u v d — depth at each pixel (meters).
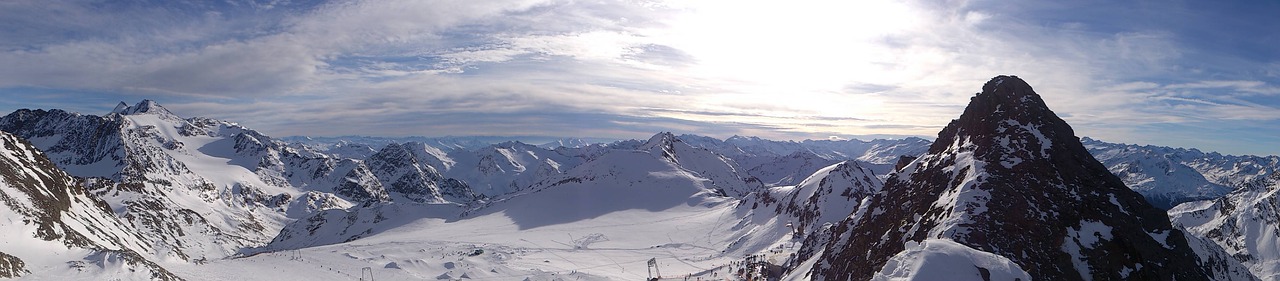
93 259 89.38
